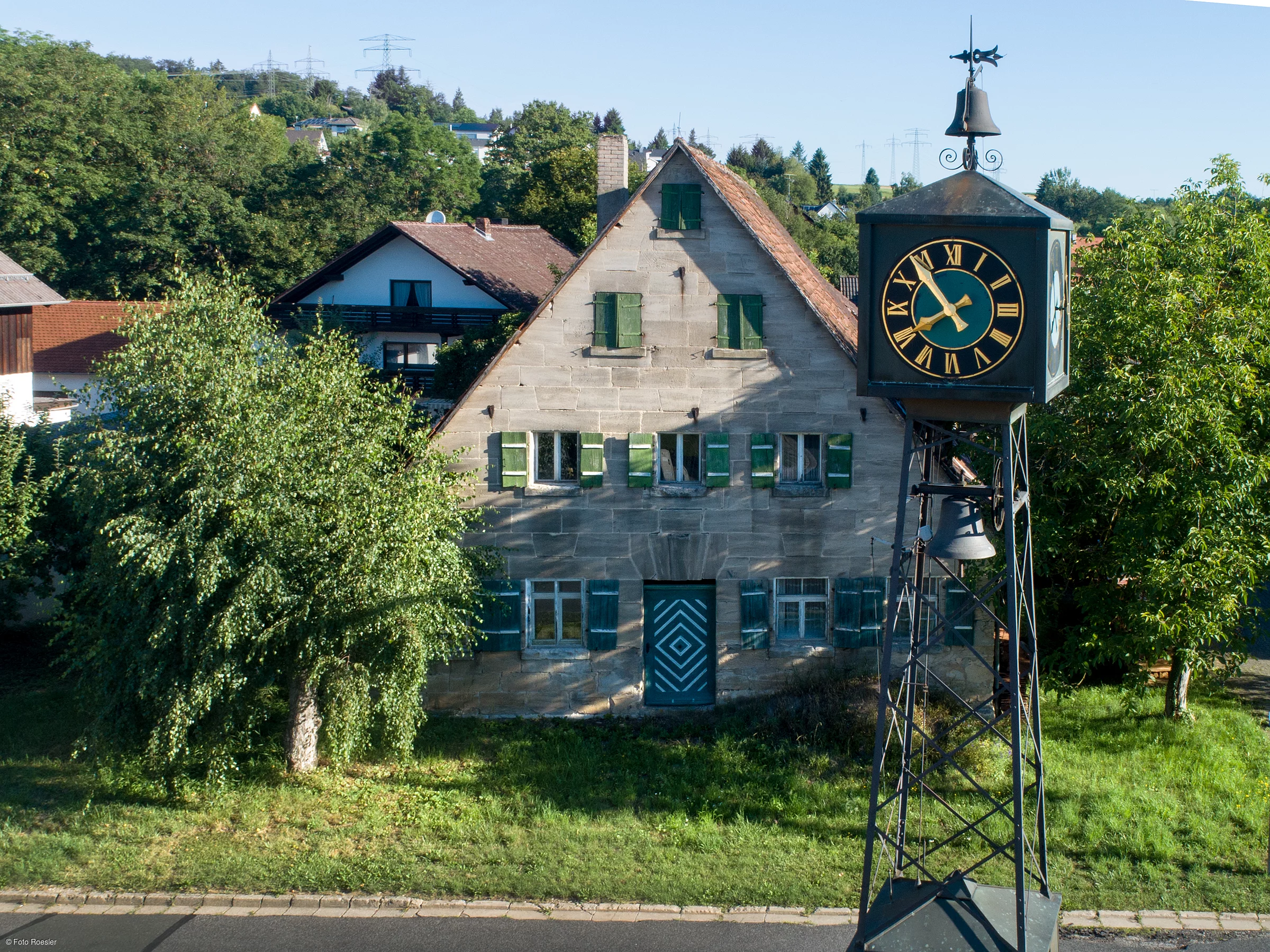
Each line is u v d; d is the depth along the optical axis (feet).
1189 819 52.31
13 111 182.80
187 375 50.21
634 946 43.73
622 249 62.49
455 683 65.77
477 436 64.13
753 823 52.90
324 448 52.49
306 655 52.54
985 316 32.50
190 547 48.75
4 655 75.87
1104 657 60.49
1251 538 56.80
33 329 150.20
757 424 63.82
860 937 32.09
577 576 65.10
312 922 45.47
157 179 191.93
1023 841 31.89
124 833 51.67
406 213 232.12
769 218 80.94
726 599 65.10
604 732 63.62
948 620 43.45
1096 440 58.18
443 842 51.31
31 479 70.59
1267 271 55.77
